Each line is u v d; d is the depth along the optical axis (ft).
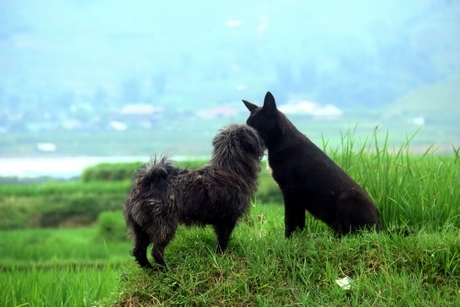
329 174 22.40
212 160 20.26
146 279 19.13
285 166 22.81
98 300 22.63
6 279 28.58
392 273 18.78
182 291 18.49
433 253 19.25
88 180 91.81
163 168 18.60
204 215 19.36
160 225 18.30
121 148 315.78
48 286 26.73
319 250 19.75
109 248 55.01
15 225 72.23
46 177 140.05
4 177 131.44
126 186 83.82
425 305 17.21
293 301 17.99
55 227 73.72
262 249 19.99
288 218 23.06
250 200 20.49
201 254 20.07
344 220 21.65
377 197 24.52
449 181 24.85
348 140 26.61
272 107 23.18
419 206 24.14
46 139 366.63
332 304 17.47
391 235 20.74
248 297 18.06
